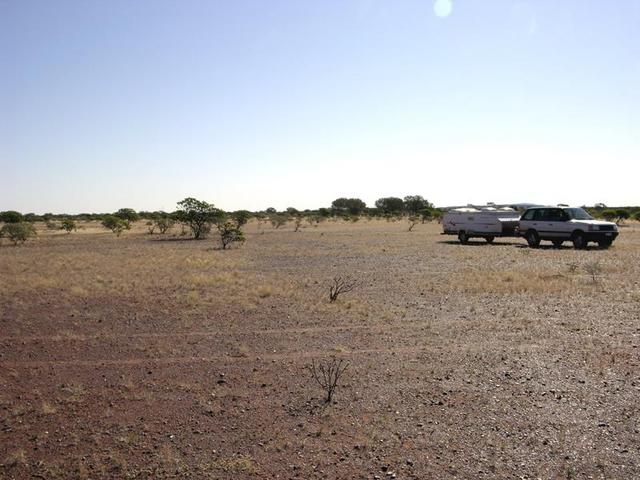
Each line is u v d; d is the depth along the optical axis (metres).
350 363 8.13
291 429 5.78
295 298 13.93
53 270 21.23
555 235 27.97
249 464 4.98
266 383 7.30
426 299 13.49
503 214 32.53
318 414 6.18
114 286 16.39
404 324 10.73
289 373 7.72
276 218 67.25
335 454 5.18
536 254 24.38
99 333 10.42
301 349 9.01
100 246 36.03
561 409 6.22
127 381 7.50
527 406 6.32
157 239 43.72
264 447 5.36
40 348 9.38
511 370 7.68
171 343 9.55
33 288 16.28
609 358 8.16
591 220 27.69
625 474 4.71
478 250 27.47
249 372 7.81
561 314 11.39
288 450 5.29
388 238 39.62
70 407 6.55
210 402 6.64
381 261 23.33
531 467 4.86
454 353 8.57
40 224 85.00
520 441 5.40
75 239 44.97
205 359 8.52
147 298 14.22
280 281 17.05
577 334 9.66
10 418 6.24
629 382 7.08
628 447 5.23
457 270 19.28
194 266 22.17
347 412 6.22
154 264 23.03
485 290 14.59
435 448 5.27
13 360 8.68
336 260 24.14
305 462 5.03
